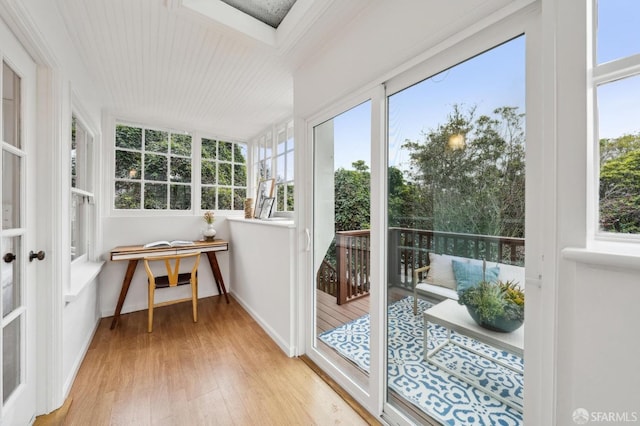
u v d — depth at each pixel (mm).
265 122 3334
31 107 1354
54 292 1468
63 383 1559
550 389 864
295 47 1806
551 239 856
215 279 3504
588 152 775
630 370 680
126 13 1489
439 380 1261
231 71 2141
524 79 933
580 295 756
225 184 3846
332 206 1898
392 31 1307
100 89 2463
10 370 1205
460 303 1174
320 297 2049
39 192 1422
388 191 1474
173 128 3473
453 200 1180
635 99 736
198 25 1598
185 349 2221
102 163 2947
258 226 2770
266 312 2574
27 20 1122
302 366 1989
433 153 1250
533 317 911
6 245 1171
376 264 1493
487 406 1093
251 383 1780
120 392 1665
